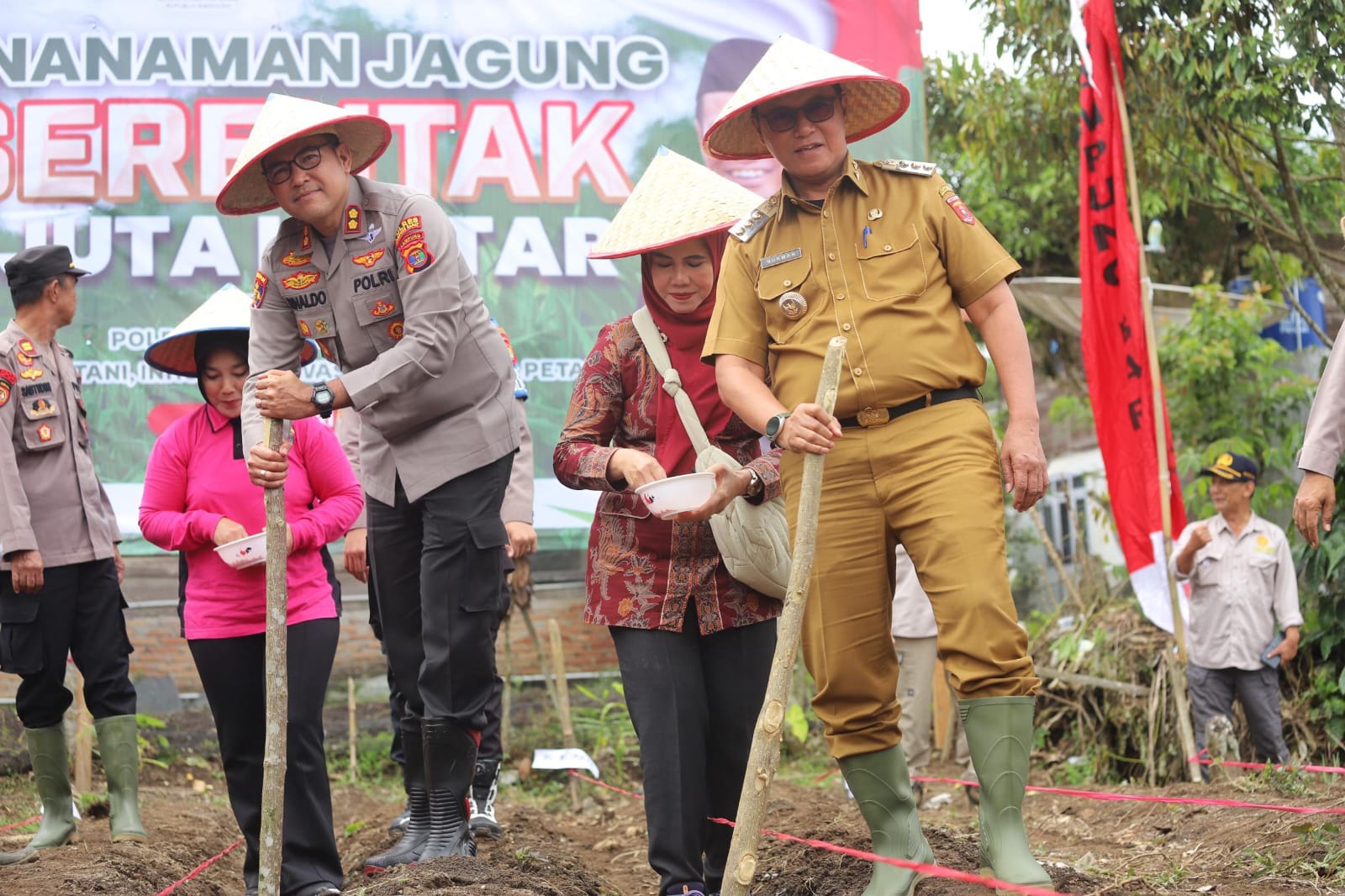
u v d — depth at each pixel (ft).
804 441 9.96
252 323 13.41
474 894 12.59
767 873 14.79
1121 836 17.48
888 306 11.09
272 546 11.12
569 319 28.48
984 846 10.87
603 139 28.73
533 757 25.80
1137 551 22.71
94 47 28.04
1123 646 26.86
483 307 14.03
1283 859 13.80
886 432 11.13
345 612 28.14
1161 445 22.63
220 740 13.79
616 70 28.81
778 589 12.51
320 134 12.49
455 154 28.48
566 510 28.32
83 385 27.50
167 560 27.48
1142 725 25.57
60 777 17.76
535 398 28.35
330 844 13.51
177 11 28.17
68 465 17.66
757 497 12.38
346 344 13.12
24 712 17.62
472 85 28.55
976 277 11.19
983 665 10.77
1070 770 26.05
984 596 10.68
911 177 11.39
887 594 11.60
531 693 28.04
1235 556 22.90
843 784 24.48
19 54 27.96
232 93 28.17
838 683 11.56
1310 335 33.68
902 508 11.13
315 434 14.64
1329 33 23.36
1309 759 23.63
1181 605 23.22
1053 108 30.07
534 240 28.53
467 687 14.06
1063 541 41.55
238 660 13.66
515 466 18.84
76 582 17.79
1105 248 23.12
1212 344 29.45
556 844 20.08
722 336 11.62
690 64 28.86
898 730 11.81
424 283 12.73
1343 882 12.64
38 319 17.72
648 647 12.68
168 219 27.96
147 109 28.04
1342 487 22.33
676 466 12.88
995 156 32.86
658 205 12.84
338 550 28.27
